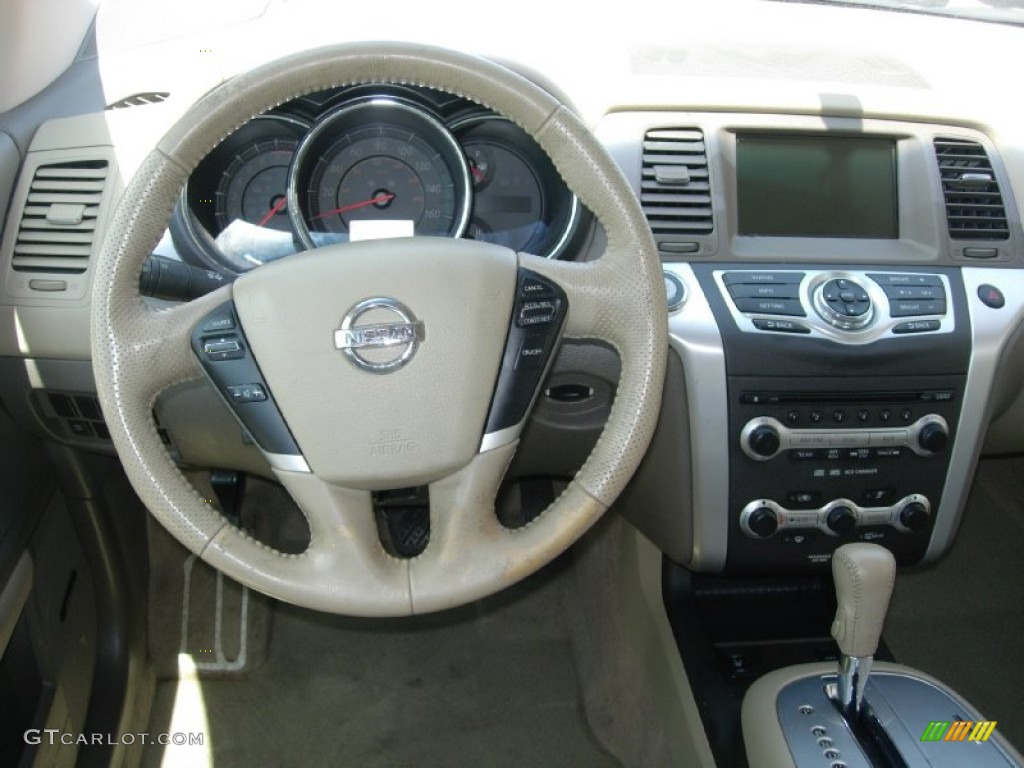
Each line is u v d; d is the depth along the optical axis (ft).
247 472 4.90
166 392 4.22
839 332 4.37
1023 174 4.76
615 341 3.40
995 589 6.44
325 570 3.20
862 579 3.76
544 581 6.82
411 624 6.56
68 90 4.53
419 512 5.02
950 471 4.63
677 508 4.71
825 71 4.85
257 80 3.05
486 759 5.70
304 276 3.11
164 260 3.61
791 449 4.47
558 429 4.74
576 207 4.25
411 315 3.10
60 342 4.35
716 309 4.37
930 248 4.66
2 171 4.28
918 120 4.70
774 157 4.64
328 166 4.31
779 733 4.06
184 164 3.08
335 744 5.79
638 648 5.55
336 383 3.10
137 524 6.13
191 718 5.91
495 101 3.21
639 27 5.07
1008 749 3.83
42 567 4.91
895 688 4.19
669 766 5.04
